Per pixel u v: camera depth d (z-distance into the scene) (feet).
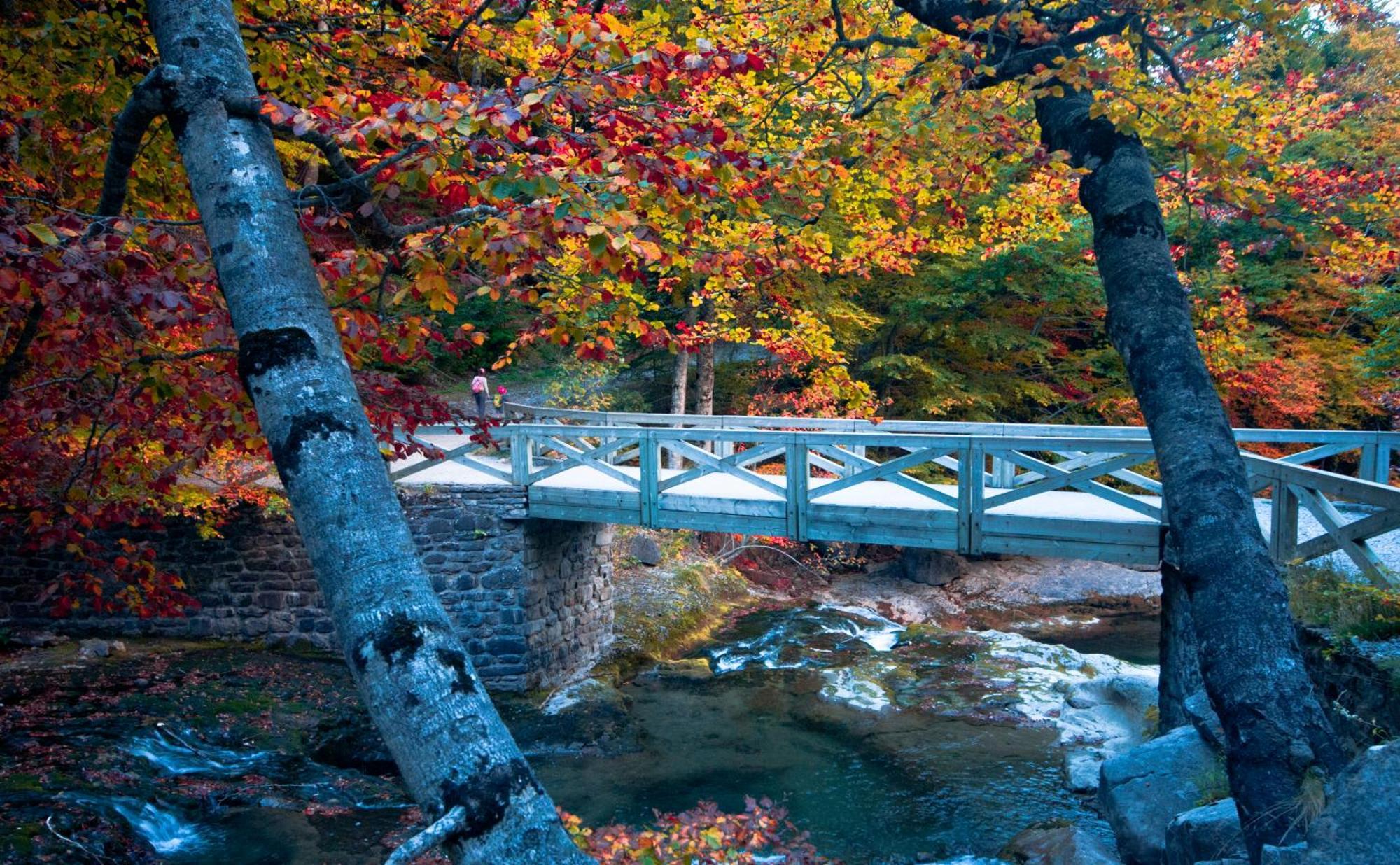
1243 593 12.92
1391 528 18.26
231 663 37.01
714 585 56.85
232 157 9.05
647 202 13.08
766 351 62.13
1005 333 60.70
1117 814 21.50
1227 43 29.32
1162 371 14.44
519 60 24.93
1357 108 49.14
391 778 30.04
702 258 16.93
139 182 17.49
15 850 21.33
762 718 36.60
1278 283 56.54
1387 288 37.45
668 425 44.34
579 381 58.18
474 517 38.17
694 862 14.87
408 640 7.39
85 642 38.32
